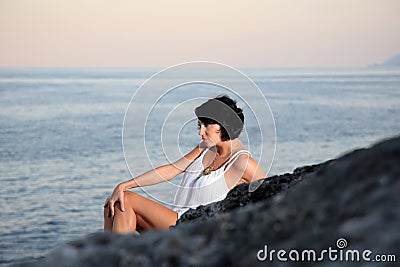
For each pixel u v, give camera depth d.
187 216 2.24
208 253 0.93
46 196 16.56
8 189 17.58
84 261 0.94
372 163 0.97
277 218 0.96
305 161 22.52
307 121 31.41
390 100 38.62
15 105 37.31
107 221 2.78
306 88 44.84
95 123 30.91
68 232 12.94
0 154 23.59
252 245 0.92
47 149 24.62
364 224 0.84
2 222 13.72
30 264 0.96
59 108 36.16
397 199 0.86
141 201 2.76
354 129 29.12
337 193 0.95
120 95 41.75
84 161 22.19
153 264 0.92
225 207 2.17
